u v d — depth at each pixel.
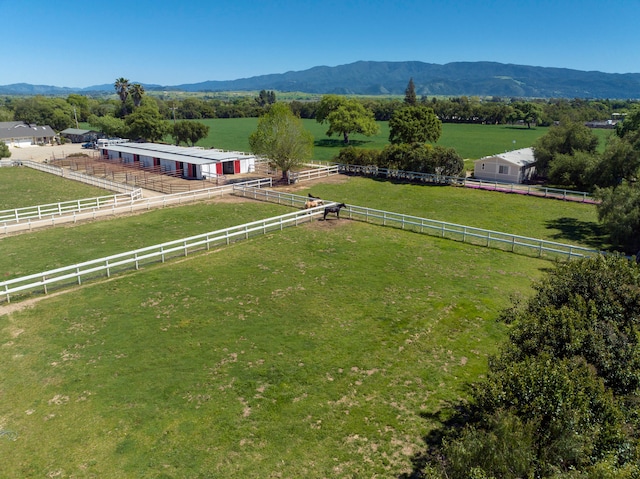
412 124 67.25
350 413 12.35
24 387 13.45
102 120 93.25
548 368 8.80
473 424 9.73
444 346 15.82
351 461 10.70
